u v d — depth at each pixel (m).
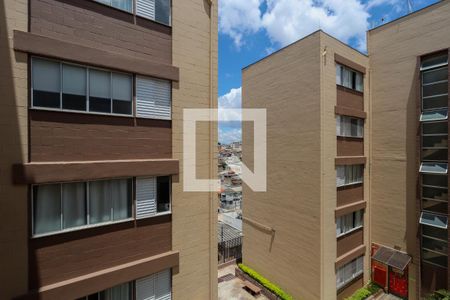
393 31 14.80
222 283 17.20
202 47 8.62
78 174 6.18
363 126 15.51
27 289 5.65
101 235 6.66
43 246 5.87
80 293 6.19
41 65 5.89
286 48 14.73
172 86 7.92
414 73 13.91
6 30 5.45
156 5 7.67
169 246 7.88
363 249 15.27
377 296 15.05
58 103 6.08
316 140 12.95
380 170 15.52
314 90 13.02
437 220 12.77
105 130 6.71
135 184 7.23
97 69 6.64
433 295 12.07
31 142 5.73
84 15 6.43
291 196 14.50
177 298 8.01
